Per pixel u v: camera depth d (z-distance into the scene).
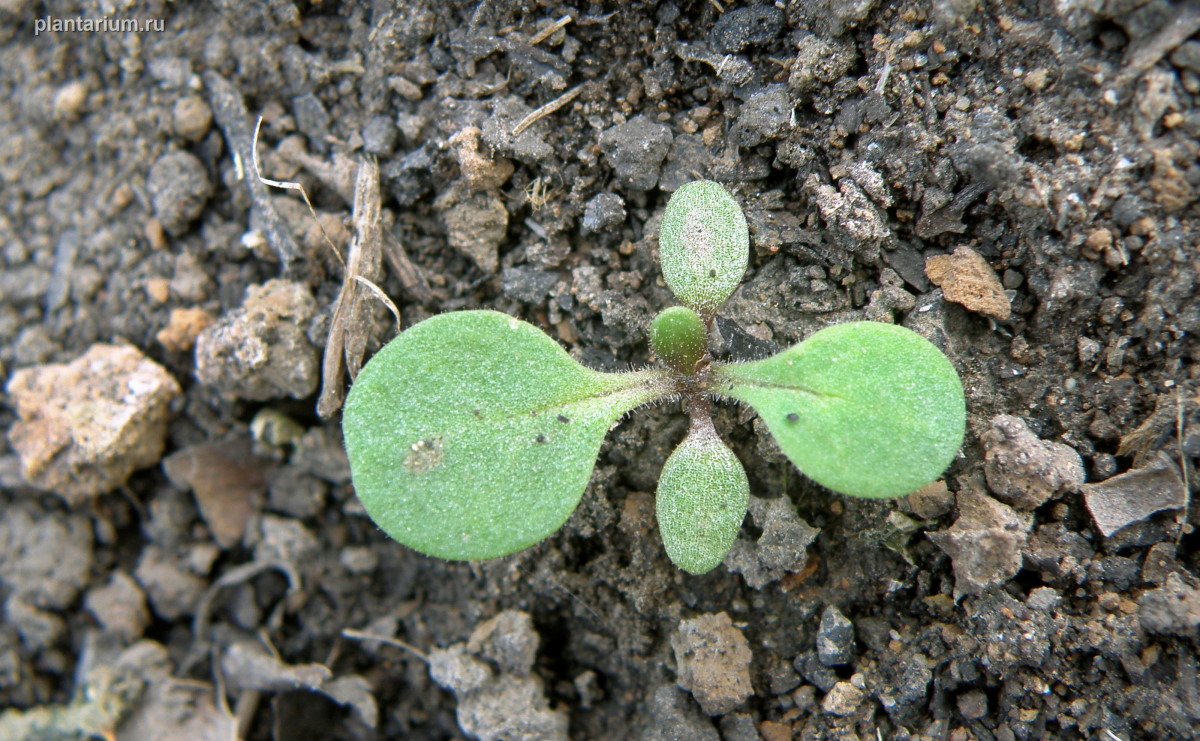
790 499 0.05
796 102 0.06
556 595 0.06
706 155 0.06
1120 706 0.05
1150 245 0.05
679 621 0.06
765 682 0.05
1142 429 0.05
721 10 0.06
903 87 0.05
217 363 0.06
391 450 0.05
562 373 0.05
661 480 0.05
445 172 0.06
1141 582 0.05
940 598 0.05
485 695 0.06
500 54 0.06
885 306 0.05
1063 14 0.05
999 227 0.05
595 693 0.06
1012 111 0.05
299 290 0.06
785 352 0.05
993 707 0.05
